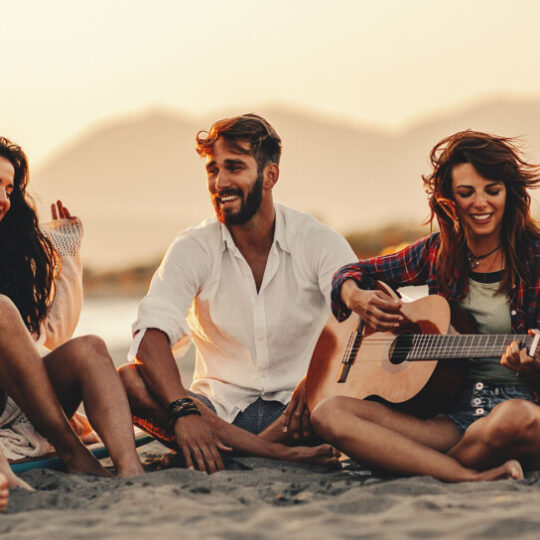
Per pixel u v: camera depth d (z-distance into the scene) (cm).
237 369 572
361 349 513
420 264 519
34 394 459
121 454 460
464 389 479
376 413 468
